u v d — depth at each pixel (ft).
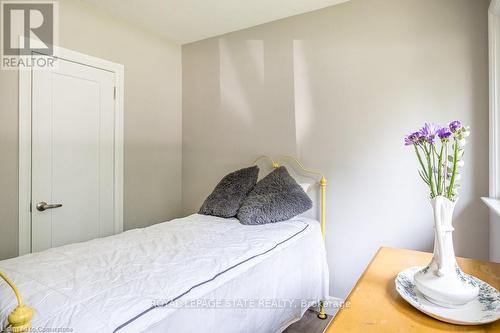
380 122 7.06
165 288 3.64
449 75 6.30
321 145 7.86
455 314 2.89
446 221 3.14
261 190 7.43
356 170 7.37
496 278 3.81
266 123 8.76
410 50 6.70
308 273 6.44
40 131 6.86
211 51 9.80
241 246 5.23
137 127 9.09
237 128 9.33
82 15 7.61
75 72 7.50
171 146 10.20
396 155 6.88
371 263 4.32
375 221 7.13
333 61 7.66
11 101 6.40
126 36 8.69
